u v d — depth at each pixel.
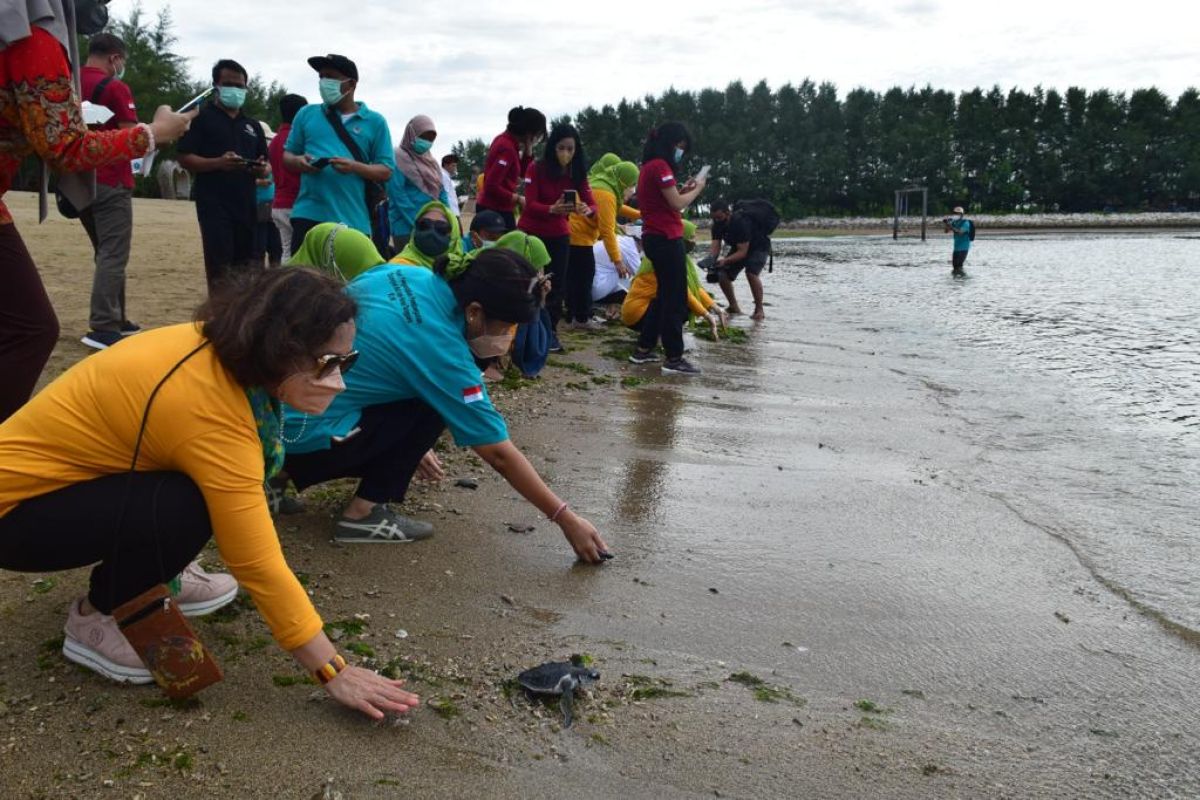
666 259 7.37
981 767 2.39
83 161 2.88
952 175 72.56
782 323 11.75
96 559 2.25
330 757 2.23
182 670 2.32
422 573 3.30
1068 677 2.88
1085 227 60.75
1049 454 5.61
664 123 7.29
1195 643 3.14
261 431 2.30
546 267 8.04
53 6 2.80
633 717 2.51
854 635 3.08
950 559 3.79
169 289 8.72
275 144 7.46
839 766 2.36
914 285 18.28
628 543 3.76
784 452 5.31
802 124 76.44
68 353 5.61
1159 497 4.76
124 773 2.11
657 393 6.75
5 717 2.28
